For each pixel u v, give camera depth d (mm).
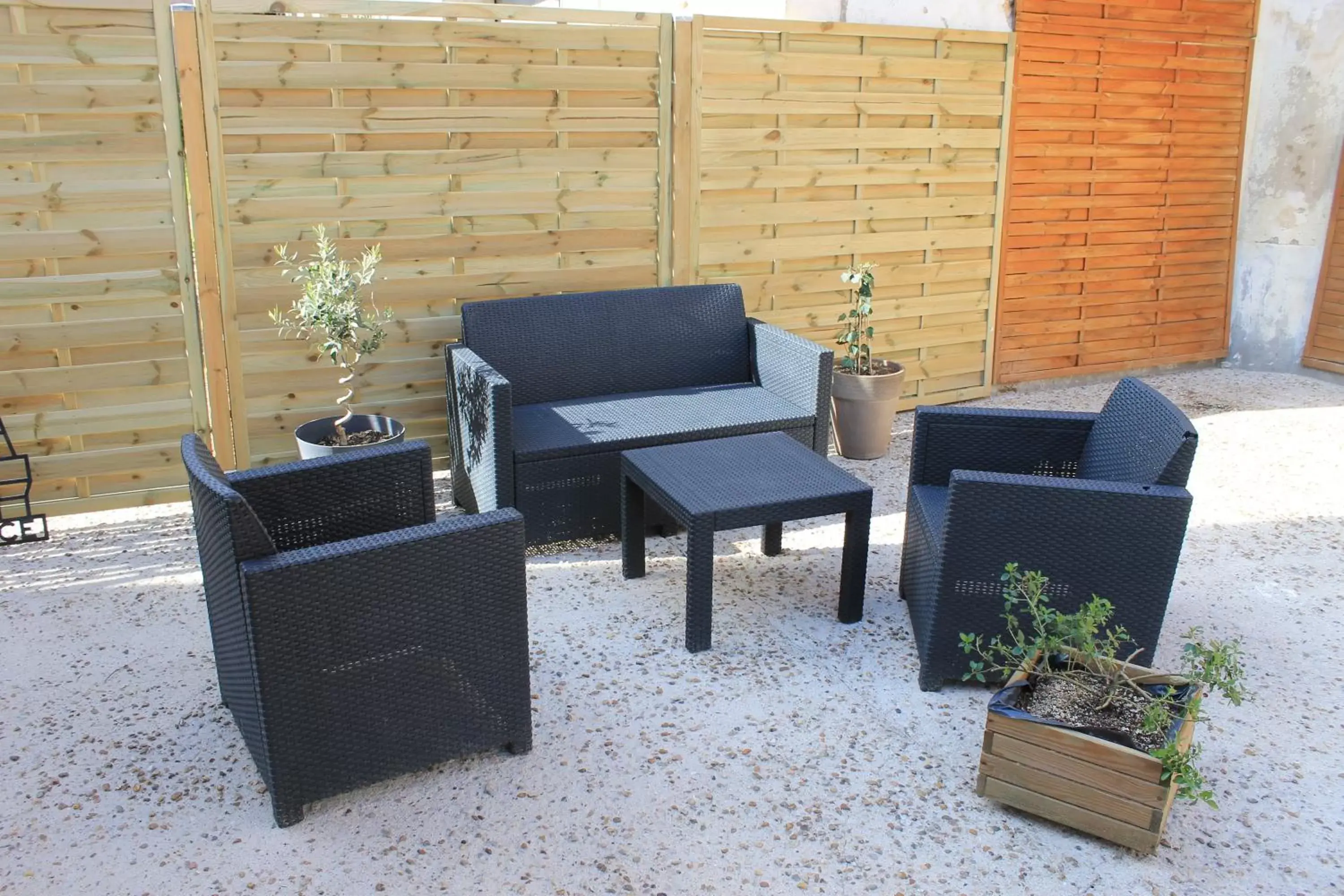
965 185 6688
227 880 2695
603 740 3326
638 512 4430
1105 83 7078
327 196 4996
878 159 6281
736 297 5625
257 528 2695
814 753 3268
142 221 4750
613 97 5453
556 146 5391
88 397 4855
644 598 4336
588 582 4477
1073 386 7715
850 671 3762
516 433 4742
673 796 3053
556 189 5441
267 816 2947
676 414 5035
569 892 2668
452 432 5180
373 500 3504
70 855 2779
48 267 4648
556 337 5211
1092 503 3363
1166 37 7246
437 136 5133
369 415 5066
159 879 2695
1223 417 6984
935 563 3564
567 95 5348
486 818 2949
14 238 4555
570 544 4871
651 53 5480
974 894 2686
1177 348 8109
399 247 5195
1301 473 5949
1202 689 3012
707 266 5926
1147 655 3537
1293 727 3461
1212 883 2742
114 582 4426
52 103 4469
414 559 2859
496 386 4375
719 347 5590
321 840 2854
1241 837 2920
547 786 3092
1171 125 7477
